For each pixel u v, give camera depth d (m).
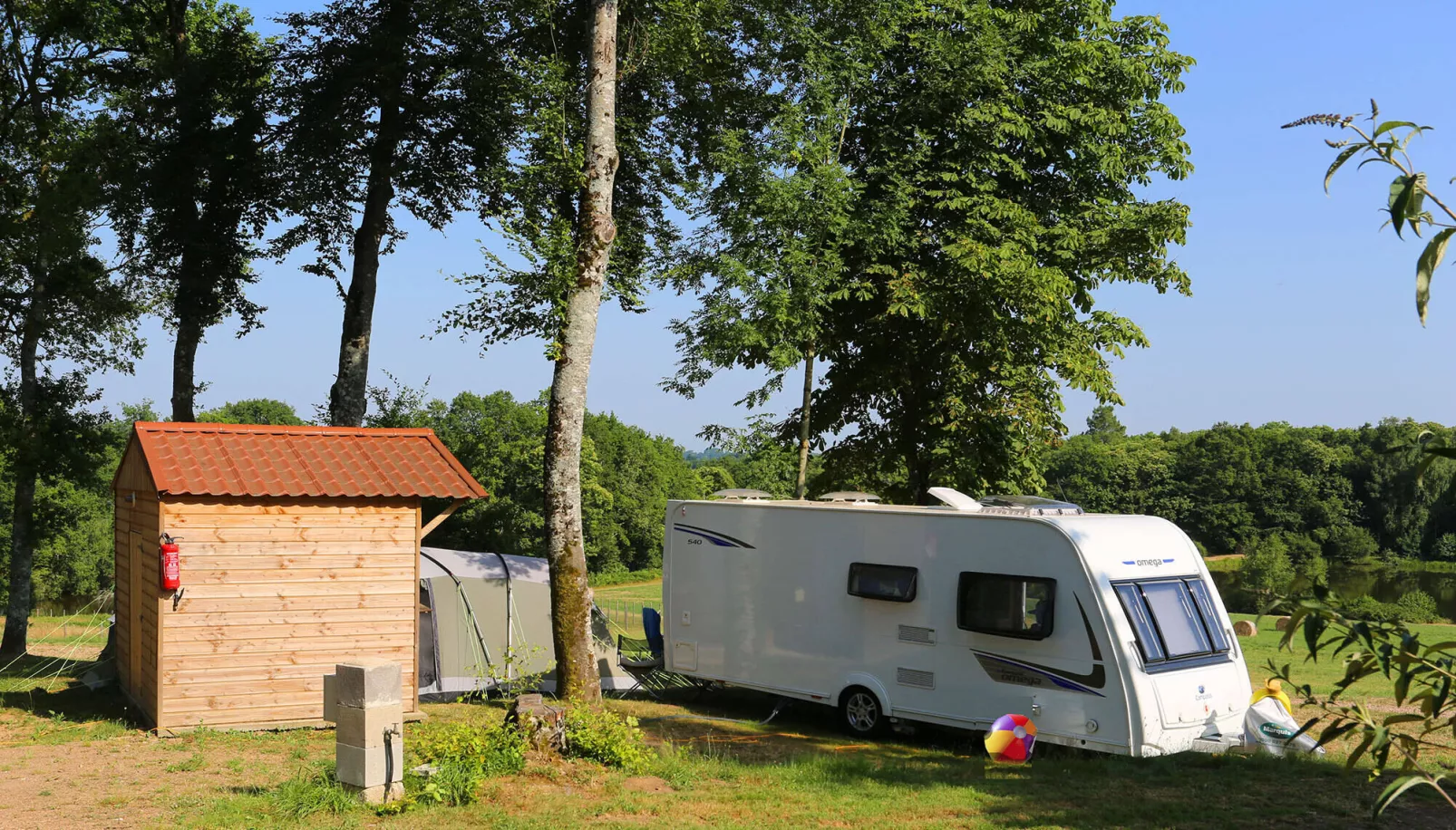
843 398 21.88
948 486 20.45
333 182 20.97
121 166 20.72
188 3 22.77
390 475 12.90
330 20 21.08
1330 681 16.67
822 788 9.46
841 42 18.20
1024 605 11.63
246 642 11.94
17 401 22.22
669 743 11.49
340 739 8.64
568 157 14.59
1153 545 11.98
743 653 14.40
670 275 17.56
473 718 13.07
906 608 12.70
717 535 14.84
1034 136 19.12
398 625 12.69
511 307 14.38
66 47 22.48
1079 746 11.14
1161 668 11.12
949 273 17.94
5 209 21.02
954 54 18.12
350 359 21.52
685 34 17.47
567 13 18.98
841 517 13.48
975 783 9.76
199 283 21.89
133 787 9.31
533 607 15.95
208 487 11.66
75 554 51.62
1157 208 18.69
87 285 21.80
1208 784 9.44
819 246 17.67
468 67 20.31
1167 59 19.75
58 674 18.00
